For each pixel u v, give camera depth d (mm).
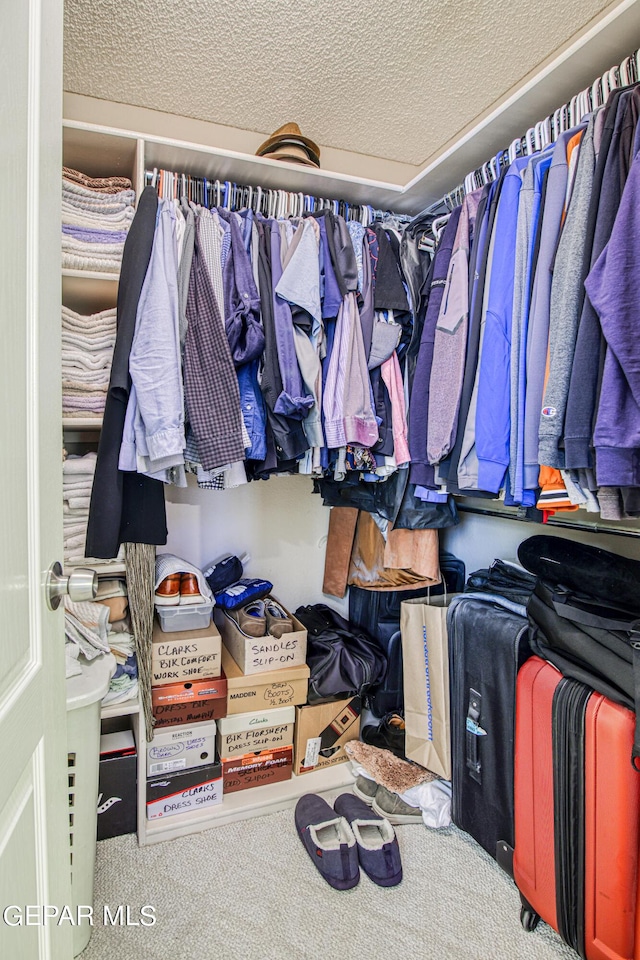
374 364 1618
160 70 1579
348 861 1413
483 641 1467
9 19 513
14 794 541
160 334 1299
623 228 956
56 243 668
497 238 1288
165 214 1384
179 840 1526
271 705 1714
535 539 1414
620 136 1021
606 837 1085
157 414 1270
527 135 1353
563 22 1362
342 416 1534
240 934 1232
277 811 1672
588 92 1207
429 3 1300
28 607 587
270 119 1843
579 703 1155
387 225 1806
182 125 1842
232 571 1952
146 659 1503
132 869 1413
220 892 1348
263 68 1562
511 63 1521
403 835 1571
